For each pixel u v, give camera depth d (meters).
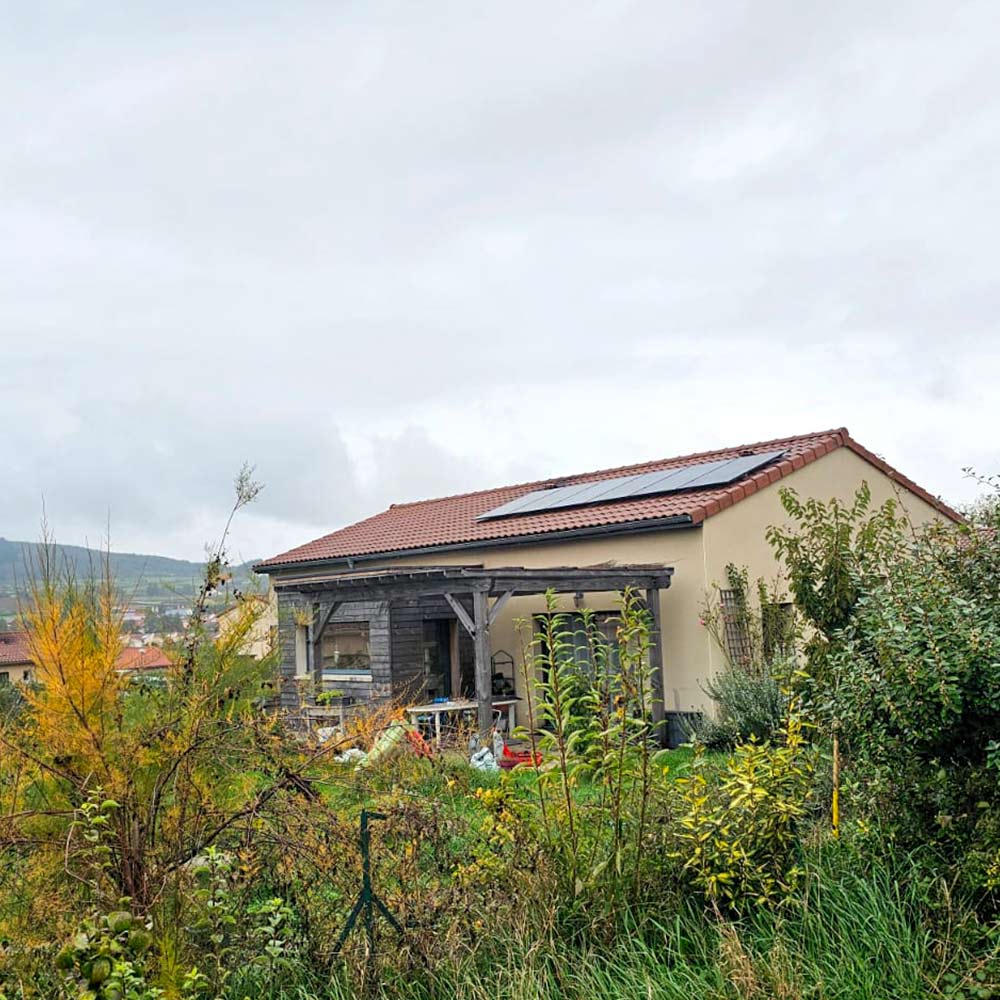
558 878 4.94
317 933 4.62
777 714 11.32
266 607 4.72
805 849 5.23
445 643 18.81
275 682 4.77
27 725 4.24
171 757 4.28
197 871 4.26
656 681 14.41
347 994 4.43
